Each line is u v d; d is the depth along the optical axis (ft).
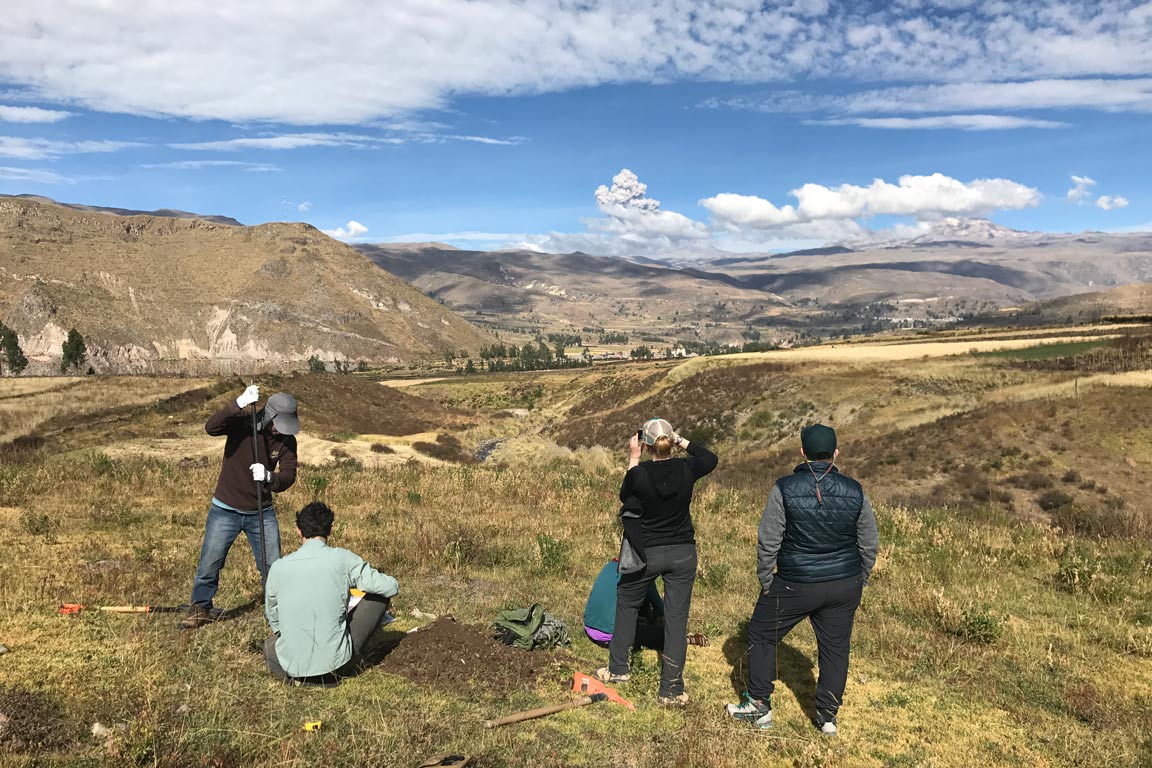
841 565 14.52
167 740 11.82
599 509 42.29
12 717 11.85
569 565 28.43
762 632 15.12
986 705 17.10
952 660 19.90
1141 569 30.37
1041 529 41.55
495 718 14.42
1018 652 20.68
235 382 184.24
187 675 14.90
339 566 15.37
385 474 54.80
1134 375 146.10
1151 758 14.37
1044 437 120.67
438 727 13.58
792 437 176.04
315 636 14.97
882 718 16.10
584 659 18.66
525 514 39.70
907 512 44.04
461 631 18.31
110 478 42.45
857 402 182.29
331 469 63.31
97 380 169.68
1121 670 19.52
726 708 15.72
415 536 30.73
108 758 11.07
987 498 104.63
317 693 14.73
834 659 14.87
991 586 28.17
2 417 109.40
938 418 157.48
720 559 31.24
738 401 206.69
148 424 120.47
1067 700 17.51
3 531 26.50
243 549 27.04
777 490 14.66
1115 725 16.01
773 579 15.03
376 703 14.47
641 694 16.42
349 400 222.28
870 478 124.67
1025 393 155.12
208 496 38.93
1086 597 27.02
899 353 227.81
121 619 17.89
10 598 18.35
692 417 210.59
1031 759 14.34
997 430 127.85
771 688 15.23
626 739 14.08
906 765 13.87
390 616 17.53
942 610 23.04
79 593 19.65
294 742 12.21
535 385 490.90
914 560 32.12
